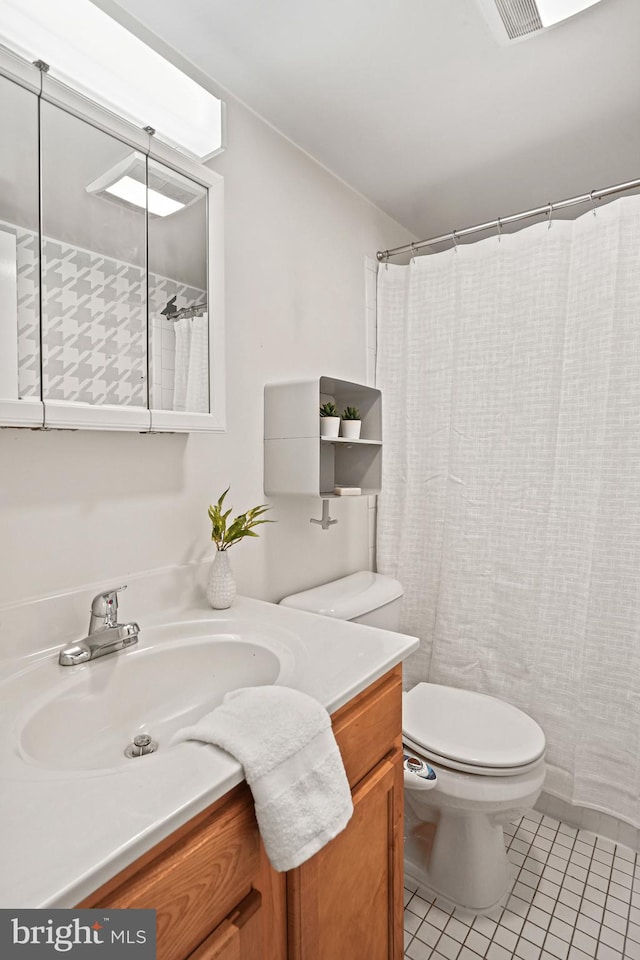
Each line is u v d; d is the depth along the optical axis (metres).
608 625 1.61
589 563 1.64
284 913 0.77
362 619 1.62
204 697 1.06
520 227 2.22
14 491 0.97
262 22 1.19
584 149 1.71
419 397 2.01
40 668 0.93
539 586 1.74
